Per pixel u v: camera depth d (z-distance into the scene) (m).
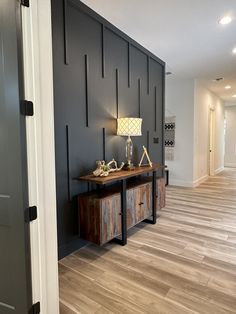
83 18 2.58
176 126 6.04
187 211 3.91
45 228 1.40
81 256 2.46
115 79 3.13
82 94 2.62
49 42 1.39
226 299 1.76
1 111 1.31
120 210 2.65
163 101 4.47
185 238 2.86
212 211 3.90
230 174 7.93
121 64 3.24
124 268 2.21
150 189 3.27
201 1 2.48
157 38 3.40
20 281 1.32
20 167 1.25
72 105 2.50
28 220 1.30
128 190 2.79
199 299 1.77
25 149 1.28
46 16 1.36
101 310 1.66
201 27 3.06
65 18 2.35
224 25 3.01
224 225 3.27
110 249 2.60
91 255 2.47
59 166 2.37
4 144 1.31
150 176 3.80
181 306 1.69
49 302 1.44
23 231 1.28
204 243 2.72
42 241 1.39
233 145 9.82
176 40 3.47
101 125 2.91
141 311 1.65
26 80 1.27
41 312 1.39
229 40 3.47
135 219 2.94
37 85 1.33
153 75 4.09
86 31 2.63
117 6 2.58
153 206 3.33
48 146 1.41
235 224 3.31
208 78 5.64
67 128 2.44
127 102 3.40
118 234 2.62
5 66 1.26
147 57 3.85
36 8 1.30
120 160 3.28
